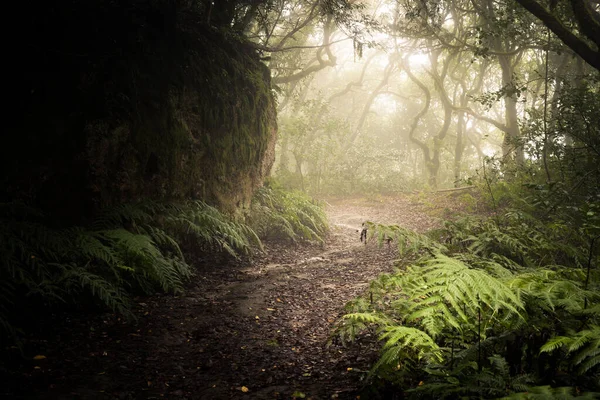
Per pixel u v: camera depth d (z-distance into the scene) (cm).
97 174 601
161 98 725
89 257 517
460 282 231
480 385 219
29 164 539
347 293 614
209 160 857
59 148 571
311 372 366
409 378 287
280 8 1208
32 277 461
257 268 783
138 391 334
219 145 891
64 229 536
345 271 755
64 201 570
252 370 377
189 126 797
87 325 455
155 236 638
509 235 589
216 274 717
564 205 746
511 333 255
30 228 478
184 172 777
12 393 310
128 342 427
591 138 1042
